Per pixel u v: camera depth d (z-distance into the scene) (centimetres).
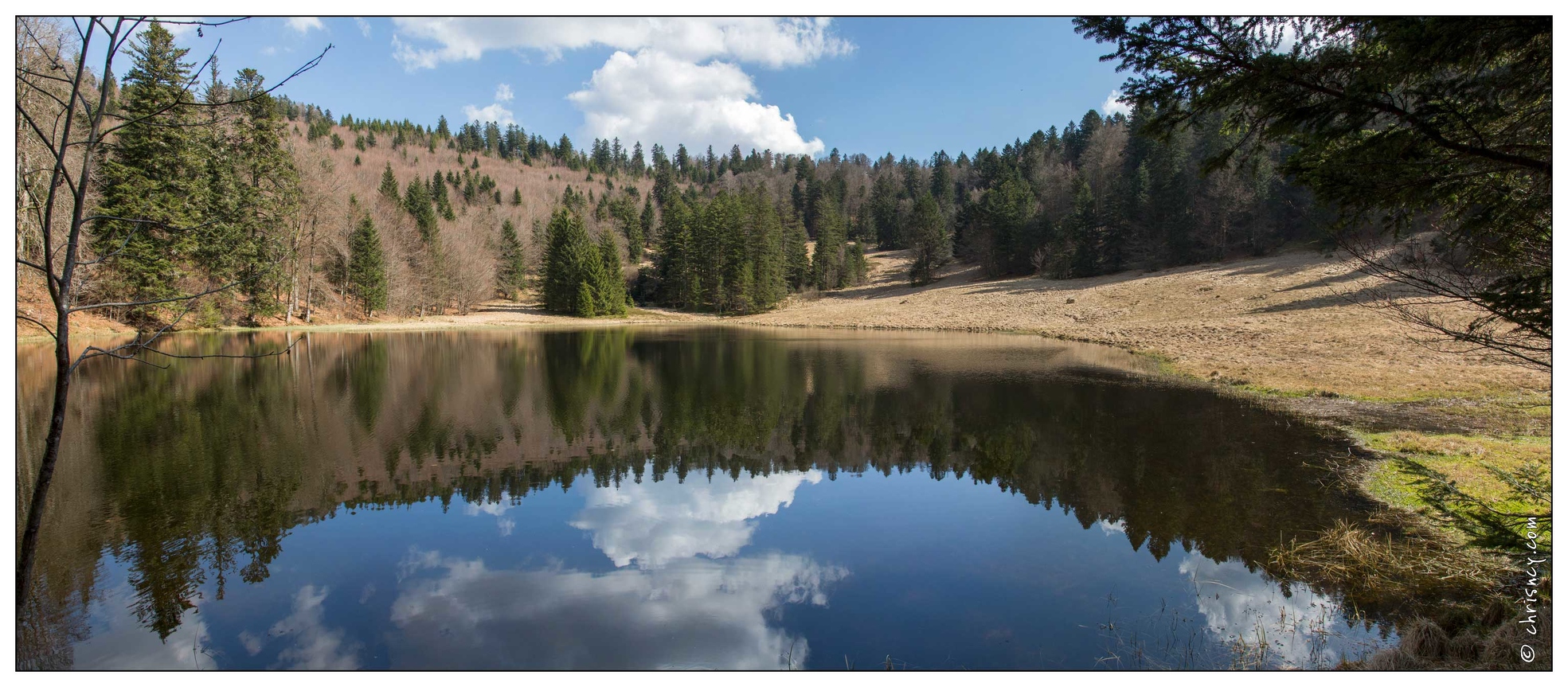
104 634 558
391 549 740
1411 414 1254
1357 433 1137
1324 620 555
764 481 1016
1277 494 859
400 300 4984
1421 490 805
